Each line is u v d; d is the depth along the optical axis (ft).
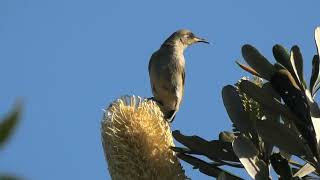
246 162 15.61
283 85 16.47
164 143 17.07
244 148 15.92
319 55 16.17
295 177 15.87
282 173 15.83
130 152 16.49
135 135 16.70
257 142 17.12
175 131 17.38
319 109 15.84
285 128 16.25
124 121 16.92
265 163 15.98
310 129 16.20
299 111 16.37
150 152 16.58
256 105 17.90
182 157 17.92
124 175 16.40
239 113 17.66
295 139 16.19
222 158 17.69
